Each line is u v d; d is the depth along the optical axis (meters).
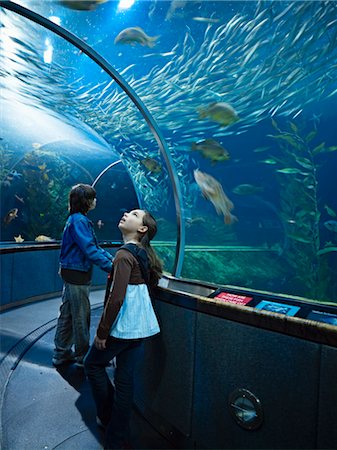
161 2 5.94
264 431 1.44
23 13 2.58
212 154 6.20
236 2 6.48
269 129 21.12
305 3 6.59
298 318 1.33
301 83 10.22
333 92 12.16
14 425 2.23
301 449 1.29
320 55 8.23
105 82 6.43
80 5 4.71
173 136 11.21
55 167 16.70
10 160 14.05
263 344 1.45
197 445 1.82
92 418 2.38
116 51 6.07
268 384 1.42
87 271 3.02
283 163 18.45
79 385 2.86
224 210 6.80
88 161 15.66
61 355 3.20
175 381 2.00
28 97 6.96
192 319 1.86
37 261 5.99
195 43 7.10
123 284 1.81
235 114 5.43
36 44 5.34
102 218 19.45
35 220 16.34
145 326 1.92
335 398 1.17
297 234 17.38
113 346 1.92
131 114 7.21
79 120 7.78
